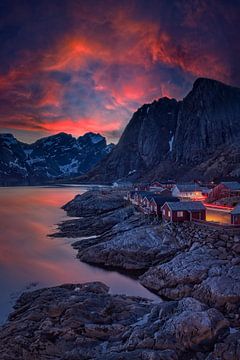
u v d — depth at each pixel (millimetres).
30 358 25609
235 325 28797
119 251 53812
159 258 51125
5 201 165875
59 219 104562
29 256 59938
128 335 27172
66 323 29250
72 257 58844
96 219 90375
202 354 24422
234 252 44812
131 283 44688
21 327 29625
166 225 58562
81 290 38969
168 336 25734
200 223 53781
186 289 37031
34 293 38875
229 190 87000
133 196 105875
